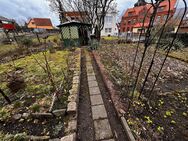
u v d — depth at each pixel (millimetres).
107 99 3080
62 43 12070
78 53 7828
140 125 2100
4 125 2266
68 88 3379
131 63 6180
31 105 2732
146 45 2143
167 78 4527
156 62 6738
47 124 2244
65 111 2406
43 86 3604
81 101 3059
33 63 6285
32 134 2043
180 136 1953
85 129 2189
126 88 3336
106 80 3789
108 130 2131
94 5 12672
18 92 3396
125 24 27906
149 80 4199
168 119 2314
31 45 11820
